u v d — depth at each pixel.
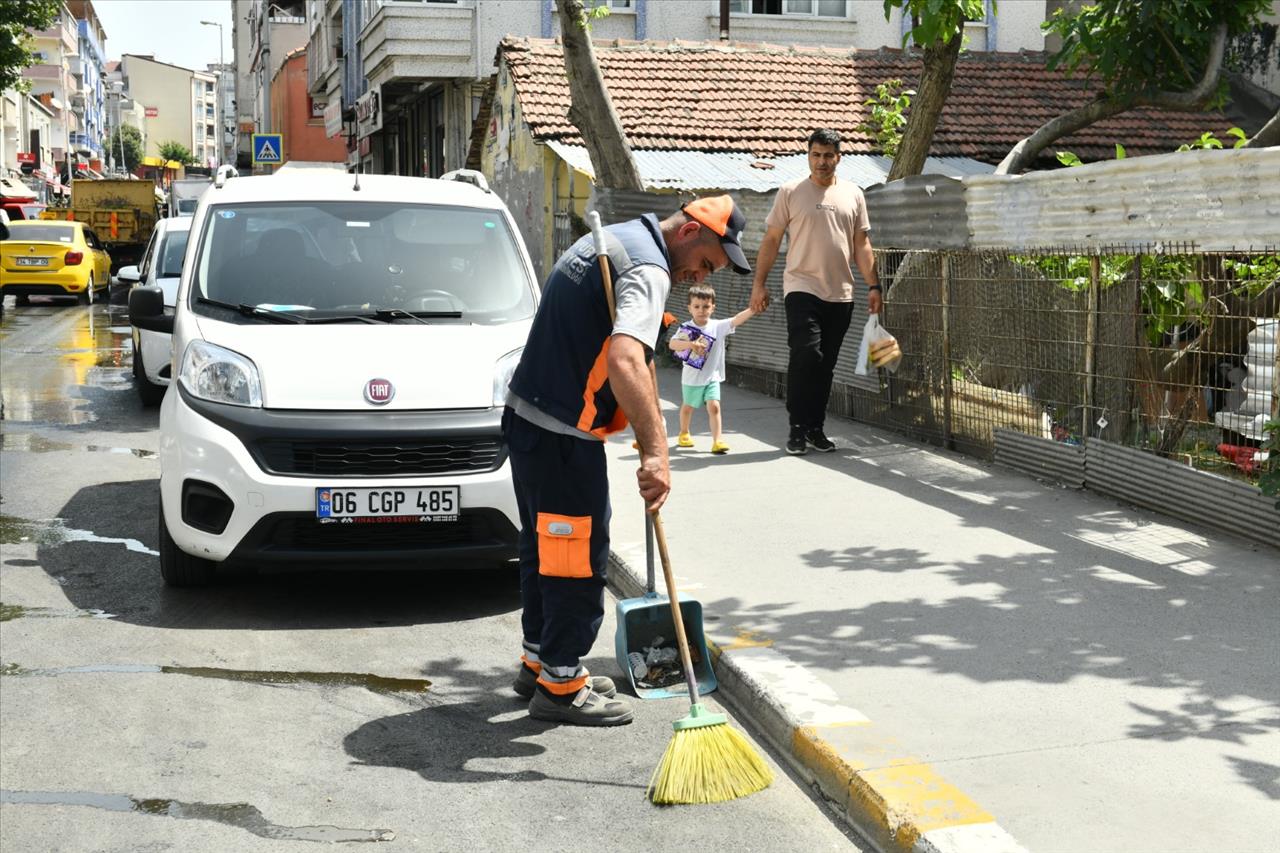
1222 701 4.50
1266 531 6.41
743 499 7.90
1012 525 7.03
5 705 4.96
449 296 6.92
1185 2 11.62
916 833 3.58
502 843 3.84
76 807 4.08
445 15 22.61
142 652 5.62
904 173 12.94
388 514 5.98
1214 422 7.05
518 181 19.70
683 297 14.48
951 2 11.46
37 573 6.91
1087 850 3.47
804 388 9.12
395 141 34.19
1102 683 4.69
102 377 15.95
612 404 4.58
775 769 4.38
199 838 3.87
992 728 4.30
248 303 6.73
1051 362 8.15
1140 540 6.65
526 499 4.74
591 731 4.76
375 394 6.07
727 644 5.23
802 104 18.91
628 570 6.45
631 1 23.08
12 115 84.56
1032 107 19.59
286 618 6.15
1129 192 7.20
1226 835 3.54
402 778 4.32
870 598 5.82
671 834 3.90
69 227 30.05
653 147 17.45
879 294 9.05
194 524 6.09
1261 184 6.27
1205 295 7.02
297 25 60.84
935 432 9.46
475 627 6.04
